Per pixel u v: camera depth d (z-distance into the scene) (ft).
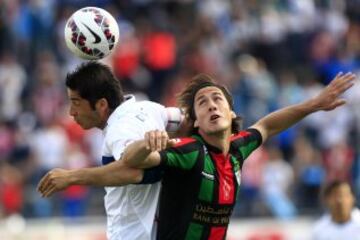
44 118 206.90
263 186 191.72
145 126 77.20
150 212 77.51
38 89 214.07
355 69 241.35
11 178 183.83
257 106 220.23
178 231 76.38
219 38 245.45
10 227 174.70
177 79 226.38
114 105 80.43
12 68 219.20
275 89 228.02
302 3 257.34
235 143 79.97
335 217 129.18
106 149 77.66
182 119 80.23
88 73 79.92
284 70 240.73
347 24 256.32
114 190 78.89
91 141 196.65
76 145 195.52
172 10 253.03
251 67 232.32
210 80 78.79
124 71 226.58
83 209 184.14
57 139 193.77
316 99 83.51
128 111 79.00
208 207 76.74
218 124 76.69
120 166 72.74
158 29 239.71
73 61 224.53
